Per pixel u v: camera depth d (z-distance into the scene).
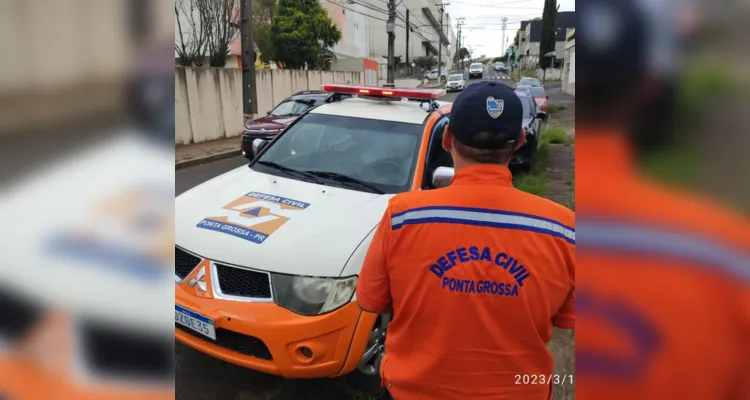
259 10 24.44
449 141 1.46
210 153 10.69
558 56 47.75
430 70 63.16
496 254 1.23
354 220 2.65
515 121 1.25
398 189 3.10
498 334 1.24
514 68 77.69
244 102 12.35
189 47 13.64
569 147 11.53
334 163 3.37
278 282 2.29
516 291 1.22
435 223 1.26
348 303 2.25
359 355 2.30
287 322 2.21
